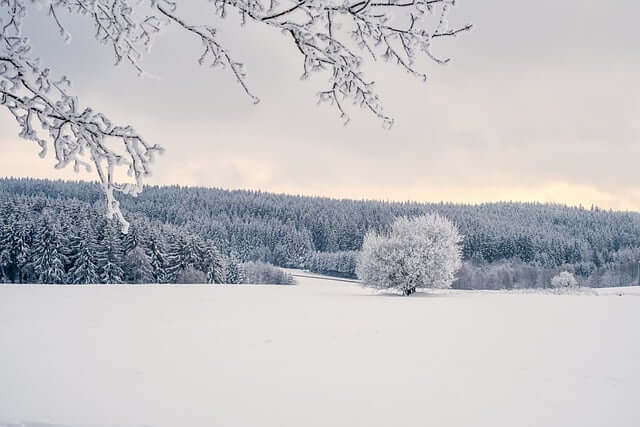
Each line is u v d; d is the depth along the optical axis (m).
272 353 10.09
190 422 5.87
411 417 6.13
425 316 17.78
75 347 10.56
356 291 40.03
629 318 17.14
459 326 14.79
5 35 3.04
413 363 9.22
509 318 17.17
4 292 25.97
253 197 139.75
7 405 6.37
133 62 3.24
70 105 2.98
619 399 6.93
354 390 7.35
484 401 6.83
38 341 11.29
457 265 36.88
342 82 3.39
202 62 3.30
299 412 6.29
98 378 7.88
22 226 54.59
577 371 8.62
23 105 2.95
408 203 155.12
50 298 22.94
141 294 27.14
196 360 9.33
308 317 16.94
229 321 15.46
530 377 8.17
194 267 64.00
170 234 65.62
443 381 7.90
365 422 5.96
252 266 81.56
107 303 21.06
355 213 126.44
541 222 135.50
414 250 35.28
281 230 111.62
